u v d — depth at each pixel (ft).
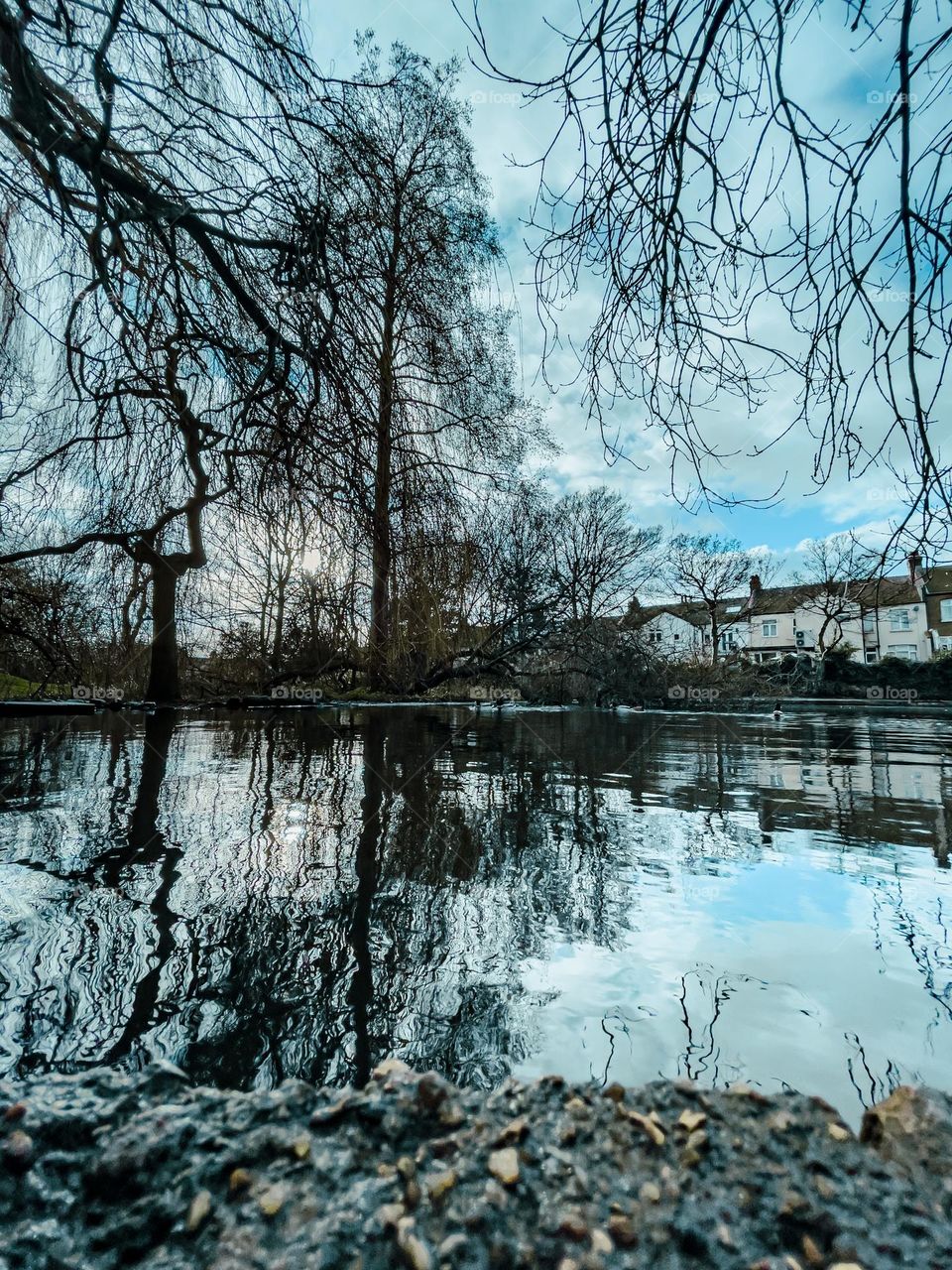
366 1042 4.46
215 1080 4.00
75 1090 2.56
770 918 6.75
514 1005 4.92
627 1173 2.24
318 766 16.05
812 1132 2.47
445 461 15.25
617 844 9.64
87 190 8.70
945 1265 1.88
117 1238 1.92
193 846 8.68
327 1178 2.18
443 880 7.82
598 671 56.90
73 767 14.65
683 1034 4.57
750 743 25.21
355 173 9.55
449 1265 1.83
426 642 19.34
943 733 30.50
